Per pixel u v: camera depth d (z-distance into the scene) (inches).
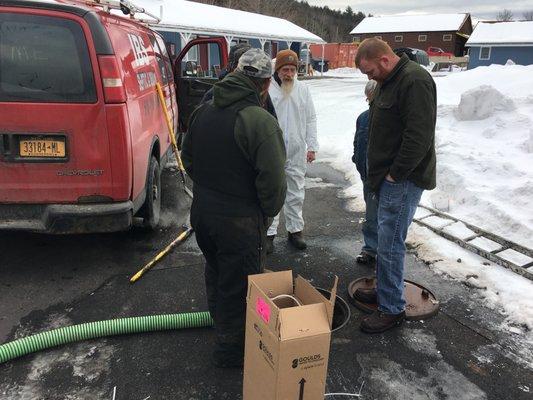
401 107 106.6
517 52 1450.5
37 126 127.6
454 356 113.5
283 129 160.1
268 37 920.3
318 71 1422.2
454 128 310.7
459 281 148.3
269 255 166.9
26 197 132.3
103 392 99.9
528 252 155.9
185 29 691.4
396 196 112.9
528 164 234.7
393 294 121.0
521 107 316.5
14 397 97.7
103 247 168.9
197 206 98.3
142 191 157.2
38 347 111.0
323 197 235.3
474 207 201.0
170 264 157.1
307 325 76.4
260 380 83.4
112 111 130.3
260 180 91.2
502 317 129.7
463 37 2226.9
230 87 91.7
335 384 103.5
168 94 233.1
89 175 133.0
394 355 113.7
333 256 167.2
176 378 104.3
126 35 155.9
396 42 2229.3
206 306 132.8
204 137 93.7
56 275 148.0
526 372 108.3
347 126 422.0
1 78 124.6
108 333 117.1
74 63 127.0
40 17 124.6
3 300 133.0
